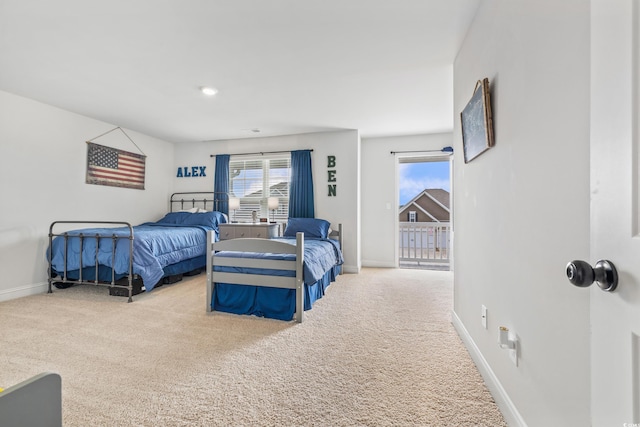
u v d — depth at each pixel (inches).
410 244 229.0
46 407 21.9
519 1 50.2
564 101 37.9
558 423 39.3
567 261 37.4
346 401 59.4
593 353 25.3
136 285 131.1
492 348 62.6
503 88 57.1
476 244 73.7
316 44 90.0
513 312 52.6
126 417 54.7
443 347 82.6
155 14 75.7
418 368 71.7
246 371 70.4
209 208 211.9
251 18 77.7
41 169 138.2
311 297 117.2
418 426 52.7
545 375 42.4
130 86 120.6
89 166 159.8
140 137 193.0
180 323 100.2
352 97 132.5
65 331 92.7
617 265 22.3
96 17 76.8
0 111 123.9
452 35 84.7
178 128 182.1
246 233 176.9
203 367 72.1
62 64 102.2
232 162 211.8
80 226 155.1
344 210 188.2
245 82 117.0
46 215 140.1
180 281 159.6
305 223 177.2
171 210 218.1
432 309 115.5
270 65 103.1
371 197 205.9
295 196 193.9
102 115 156.9
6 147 125.8
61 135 146.6
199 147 216.4
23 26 80.4
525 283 48.3
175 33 84.3
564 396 38.1
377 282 160.2
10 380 66.0
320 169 193.0
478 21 73.1
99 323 99.6
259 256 107.0
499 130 59.1
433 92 126.4
